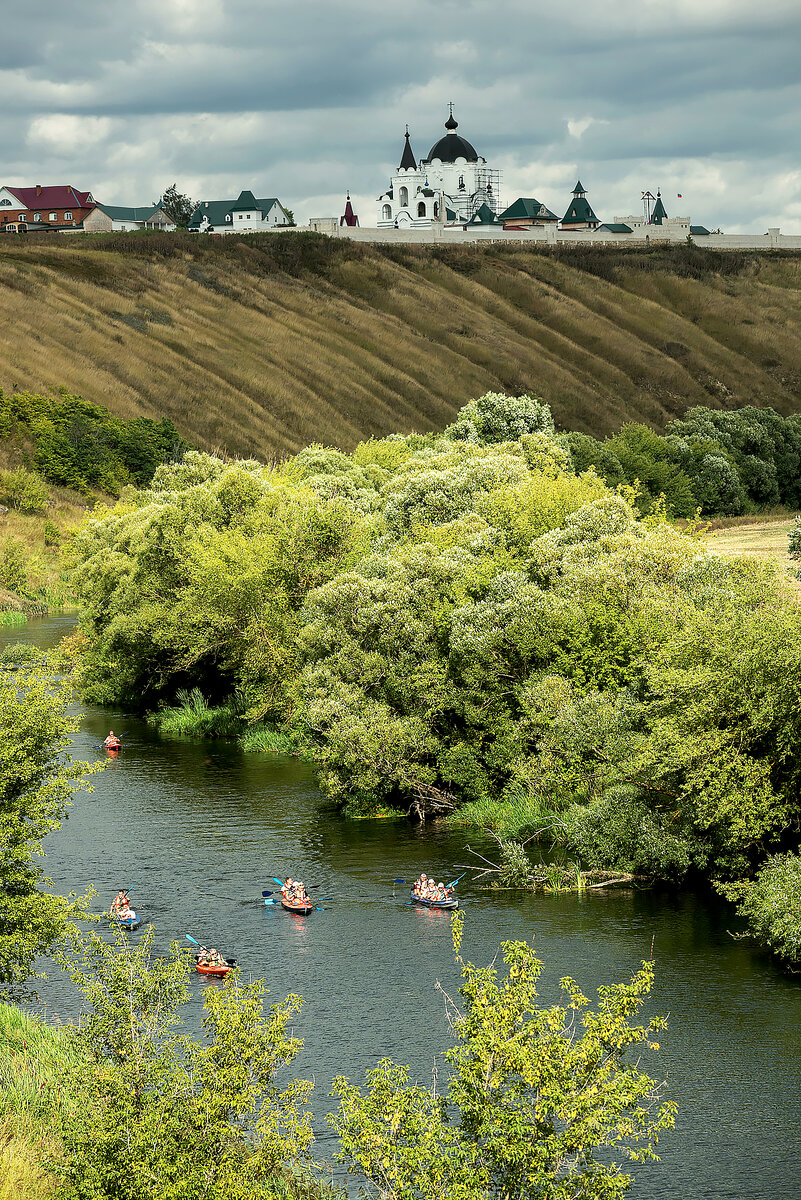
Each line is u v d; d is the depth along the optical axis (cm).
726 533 9894
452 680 4975
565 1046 1631
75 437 13550
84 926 3547
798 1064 2695
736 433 13500
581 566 4931
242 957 3353
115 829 4644
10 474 12575
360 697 4975
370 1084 1727
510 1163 1572
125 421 14388
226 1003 1755
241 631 6406
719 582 4559
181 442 14075
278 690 6209
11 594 10412
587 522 5347
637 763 3806
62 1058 2328
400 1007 3016
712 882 3756
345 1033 2873
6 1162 1808
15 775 2533
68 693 2836
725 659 3762
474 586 5188
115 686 7431
